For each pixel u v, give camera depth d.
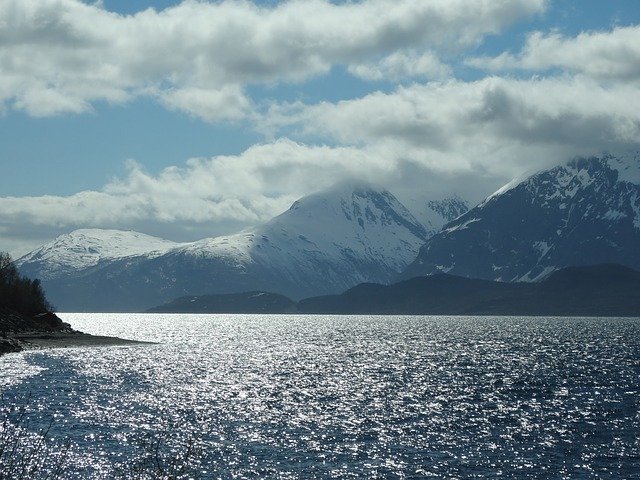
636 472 69.19
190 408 100.06
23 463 43.47
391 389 123.25
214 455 73.94
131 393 111.81
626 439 82.44
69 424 84.62
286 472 68.56
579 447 78.69
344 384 129.75
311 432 85.62
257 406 103.19
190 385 124.75
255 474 67.75
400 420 93.44
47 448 71.75
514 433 85.62
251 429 86.75
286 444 79.38
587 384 129.88
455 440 81.94
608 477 67.56
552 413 98.81
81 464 67.00
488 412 99.56
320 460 72.88
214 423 89.94
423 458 73.94
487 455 75.12
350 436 83.56
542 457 74.44
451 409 102.06
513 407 103.94
